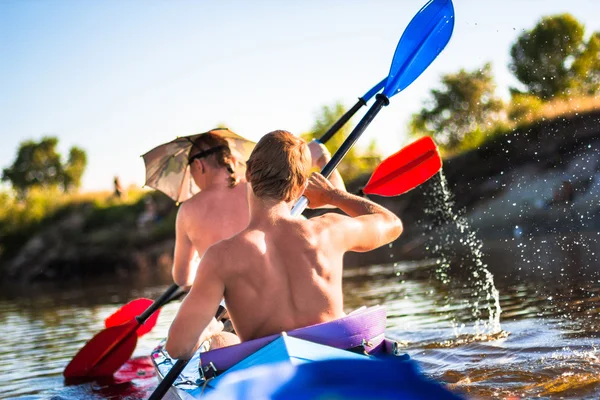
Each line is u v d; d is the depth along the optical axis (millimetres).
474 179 14516
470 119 18781
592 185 12320
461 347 3557
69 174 51812
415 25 3932
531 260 7719
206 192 3391
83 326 6578
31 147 52094
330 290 2131
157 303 4203
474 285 6262
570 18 16016
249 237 2082
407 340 3973
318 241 2135
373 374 1582
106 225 23000
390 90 3711
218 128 3576
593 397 2367
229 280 2049
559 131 13680
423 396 1516
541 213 12727
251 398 1744
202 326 2031
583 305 4289
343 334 2100
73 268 21156
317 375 1629
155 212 22703
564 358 2994
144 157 3945
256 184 2148
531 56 16422
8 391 3846
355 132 3455
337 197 2451
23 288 16625
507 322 4082
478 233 13633
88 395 3635
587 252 7617
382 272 9461
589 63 15938
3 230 24406
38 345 5543
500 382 2715
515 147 14000
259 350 1955
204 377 2123
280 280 2080
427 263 9969
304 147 2195
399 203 15367
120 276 18266
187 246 3484
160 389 2305
